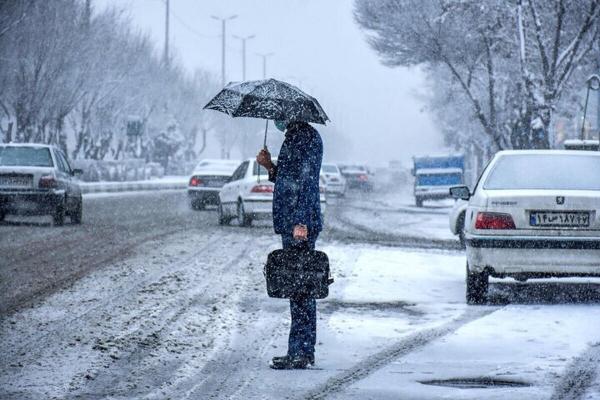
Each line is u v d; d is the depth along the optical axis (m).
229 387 14.82
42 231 46.44
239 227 51.66
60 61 97.31
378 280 29.50
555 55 66.75
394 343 18.91
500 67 76.94
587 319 21.78
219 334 19.94
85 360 17.02
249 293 26.09
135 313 22.38
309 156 16.59
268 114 16.67
